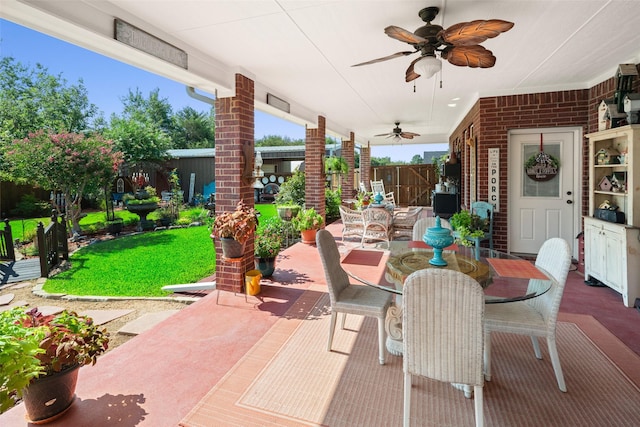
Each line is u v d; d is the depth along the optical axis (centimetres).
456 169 835
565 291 406
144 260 585
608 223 384
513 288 222
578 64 422
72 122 1338
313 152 730
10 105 1150
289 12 279
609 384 230
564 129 532
